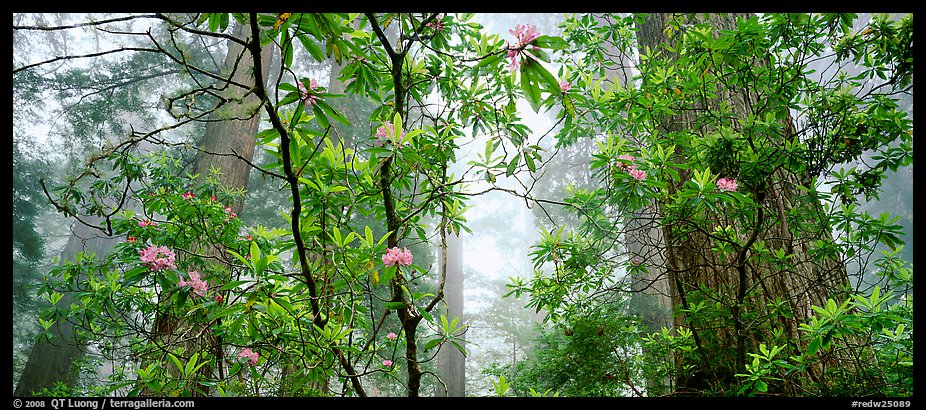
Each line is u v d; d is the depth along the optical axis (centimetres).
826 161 271
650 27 417
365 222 832
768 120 247
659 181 252
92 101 823
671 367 298
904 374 189
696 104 329
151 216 313
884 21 256
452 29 283
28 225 861
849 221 249
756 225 237
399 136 184
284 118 167
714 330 258
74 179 131
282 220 988
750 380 198
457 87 258
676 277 278
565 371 324
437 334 202
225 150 591
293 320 202
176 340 198
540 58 148
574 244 292
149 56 838
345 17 162
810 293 260
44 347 752
